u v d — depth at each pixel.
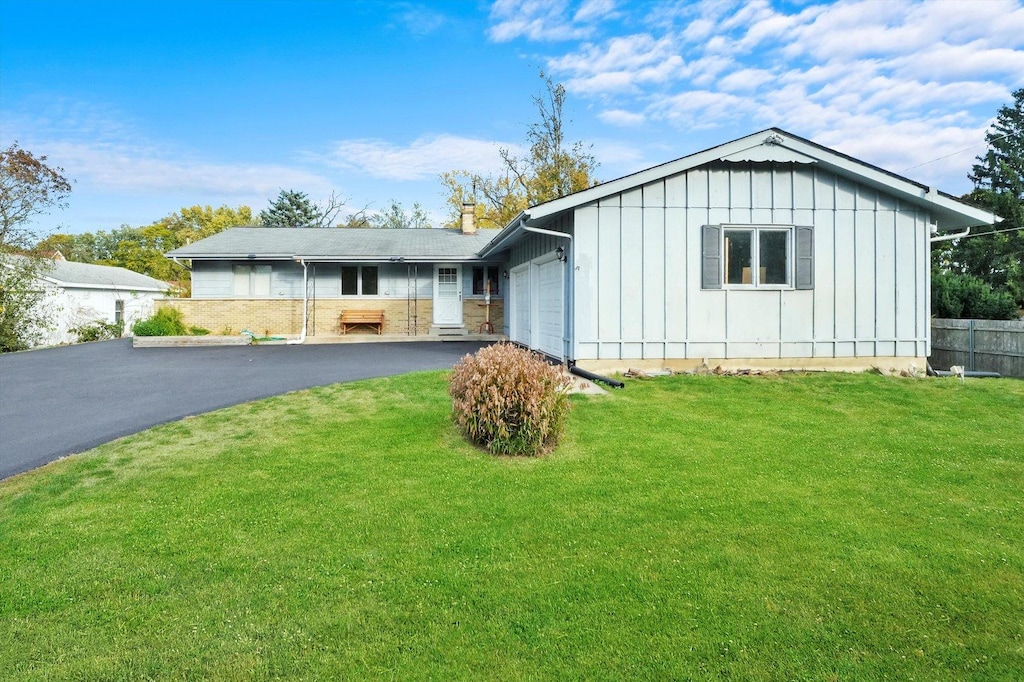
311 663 2.63
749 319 10.27
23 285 18.94
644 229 10.02
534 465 5.46
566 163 31.22
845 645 2.77
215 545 3.83
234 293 18.97
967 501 4.61
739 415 7.40
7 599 3.16
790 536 3.95
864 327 10.49
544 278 12.52
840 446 6.07
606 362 10.00
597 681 2.50
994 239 29.11
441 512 4.38
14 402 8.39
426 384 9.12
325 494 4.73
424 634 2.85
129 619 2.98
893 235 10.55
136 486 4.89
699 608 3.07
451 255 18.72
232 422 6.98
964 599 3.17
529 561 3.61
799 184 10.27
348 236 21.67
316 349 15.27
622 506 4.48
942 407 7.88
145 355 14.02
